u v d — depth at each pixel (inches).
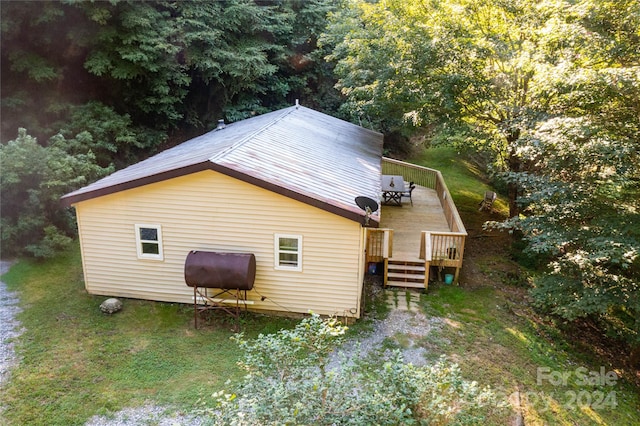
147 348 363.3
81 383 319.3
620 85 369.7
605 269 416.8
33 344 362.0
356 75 734.5
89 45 689.0
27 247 498.6
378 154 660.1
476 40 590.6
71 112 693.3
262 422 183.0
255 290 417.4
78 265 512.1
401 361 223.6
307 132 621.0
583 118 409.4
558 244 413.1
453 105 592.4
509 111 580.1
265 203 391.2
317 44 995.9
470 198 866.1
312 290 409.1
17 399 301.0
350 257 393.1
